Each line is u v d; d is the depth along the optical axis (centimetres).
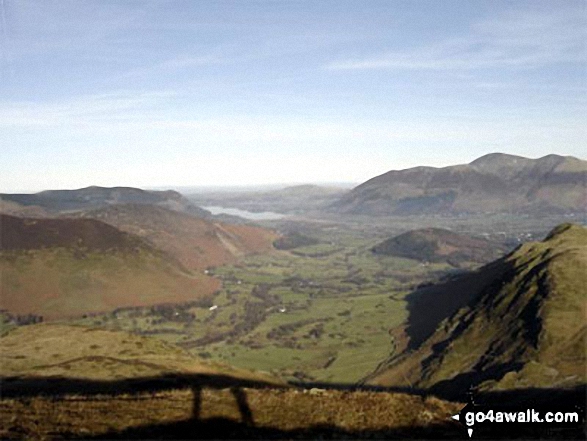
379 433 2281
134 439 2192
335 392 2827
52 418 2411
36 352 5503
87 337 6100
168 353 5656
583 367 7438
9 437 2172
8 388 3984
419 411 2520
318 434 2267
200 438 2222
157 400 2694
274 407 2583
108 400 2712
